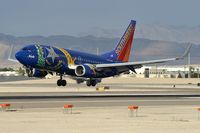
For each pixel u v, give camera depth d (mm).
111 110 101312
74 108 105625
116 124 75125
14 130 66875
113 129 68812
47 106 110188
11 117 84625
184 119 84938
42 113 92688
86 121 78938
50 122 77062
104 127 71188
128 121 79812
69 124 74500
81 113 94062
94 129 68625
